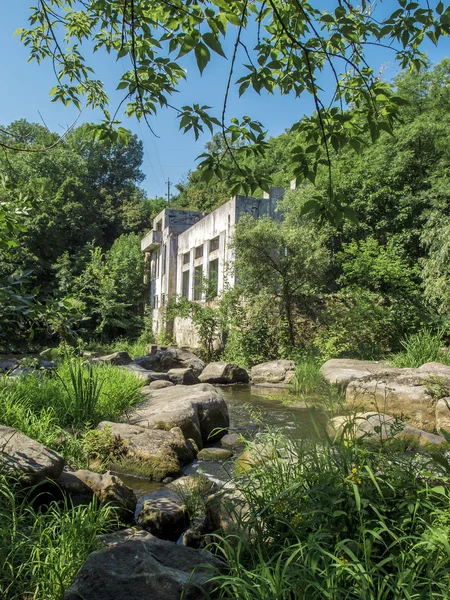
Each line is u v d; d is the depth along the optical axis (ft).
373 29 11.94
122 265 121.60
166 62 12.28
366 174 62.90
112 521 14.03
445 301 46.78
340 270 63.87
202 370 53.67
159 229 114.32
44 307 13.38
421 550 8.61
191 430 24.22
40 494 13.69
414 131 61.62
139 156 188.03
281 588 8.06
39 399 23.29
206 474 19.76
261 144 12.34
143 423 24.11
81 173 135.23
